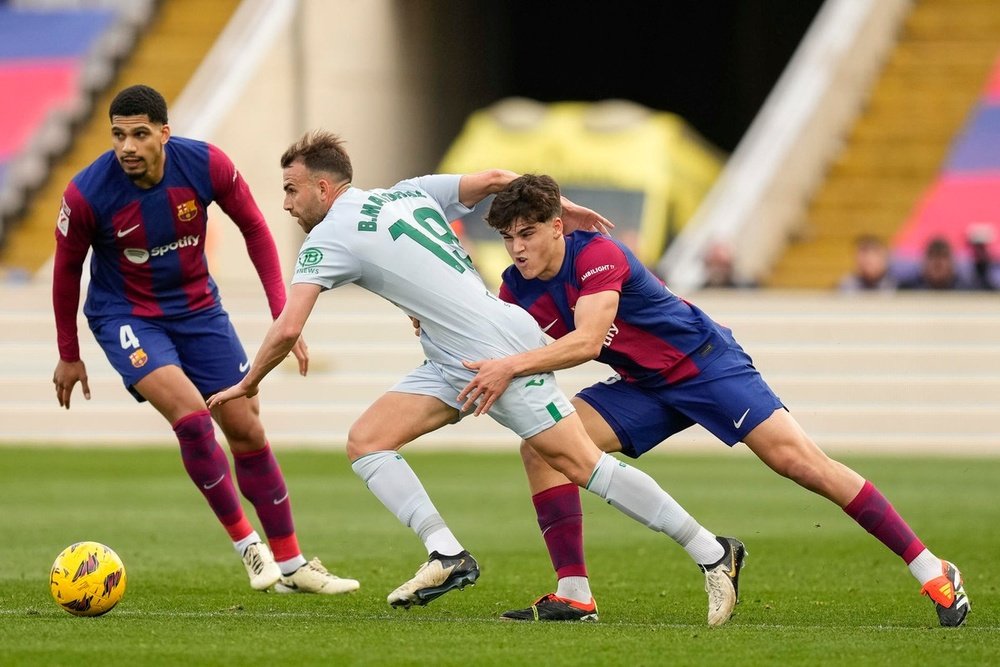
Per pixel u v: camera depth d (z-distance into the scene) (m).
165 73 88.19
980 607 23.41
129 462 53.72
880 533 21.55
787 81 80.62
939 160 78.38
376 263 21.23
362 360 64.31
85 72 88.50
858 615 22.69
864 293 63.41
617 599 24.77
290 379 63.97
